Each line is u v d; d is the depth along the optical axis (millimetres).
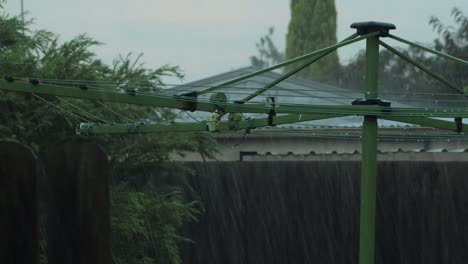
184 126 8109
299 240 12828
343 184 12617
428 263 12266
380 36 7648
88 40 10766
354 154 14508
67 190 3811
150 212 11211
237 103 7797
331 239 12695
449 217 12141
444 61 29516
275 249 12898
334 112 7520
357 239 12539
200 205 13086
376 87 7684
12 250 3639
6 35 10516
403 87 30812
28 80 6844
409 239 12352
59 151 3814
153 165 11477
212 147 12039
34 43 10641
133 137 11094
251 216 12977
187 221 13062
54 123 10250
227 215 13039
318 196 12750
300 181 12828
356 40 7582
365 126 7676
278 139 16656
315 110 7551
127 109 10703
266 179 12930
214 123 7777
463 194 12055
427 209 12266
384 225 12492
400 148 16812
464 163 12070
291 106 7789
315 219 12758
